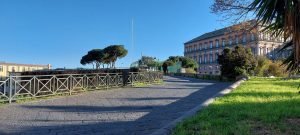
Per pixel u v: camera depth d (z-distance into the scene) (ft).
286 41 17.95
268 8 15.66
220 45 305.32
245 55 106.83
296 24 15.30
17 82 43.04
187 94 52.01
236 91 46.68
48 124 26.20
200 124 21.58
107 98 46.57
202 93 53.52
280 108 27.89
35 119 28.66
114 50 136.67
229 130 19.86
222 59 109.91
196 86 75.00
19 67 182.80
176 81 103.60
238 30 43.75
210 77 123.65
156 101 41.91
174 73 203.21
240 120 23.15
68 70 58.44
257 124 21.61
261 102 32.81
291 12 15.16
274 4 15.28
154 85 78.33
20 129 24.30
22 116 30.37
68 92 51.83
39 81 46.62
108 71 67.87
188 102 39.93
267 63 117.50
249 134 18.81
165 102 40.57
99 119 28.32
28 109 35.29
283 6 15.69
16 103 40.65
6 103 40.55
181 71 217.15
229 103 32.50
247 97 37.78
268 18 15.98
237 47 109.60
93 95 51.31
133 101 42.27
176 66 231.71
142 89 64.28
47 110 34.45
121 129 23.61
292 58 18.16
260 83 67.87
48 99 45.21
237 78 103.55
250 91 46.32
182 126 21.21
